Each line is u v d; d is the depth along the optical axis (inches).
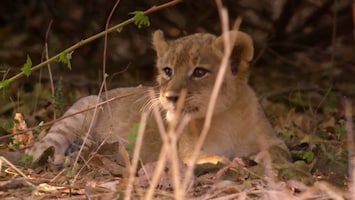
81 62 829.2
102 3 858.8
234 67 480.7
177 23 831.1
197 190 401.4
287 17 796.0
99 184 411.5
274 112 656.4
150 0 824.9
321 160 456.1
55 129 517.0
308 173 426.0
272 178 409.4
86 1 859.4
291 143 526.9
